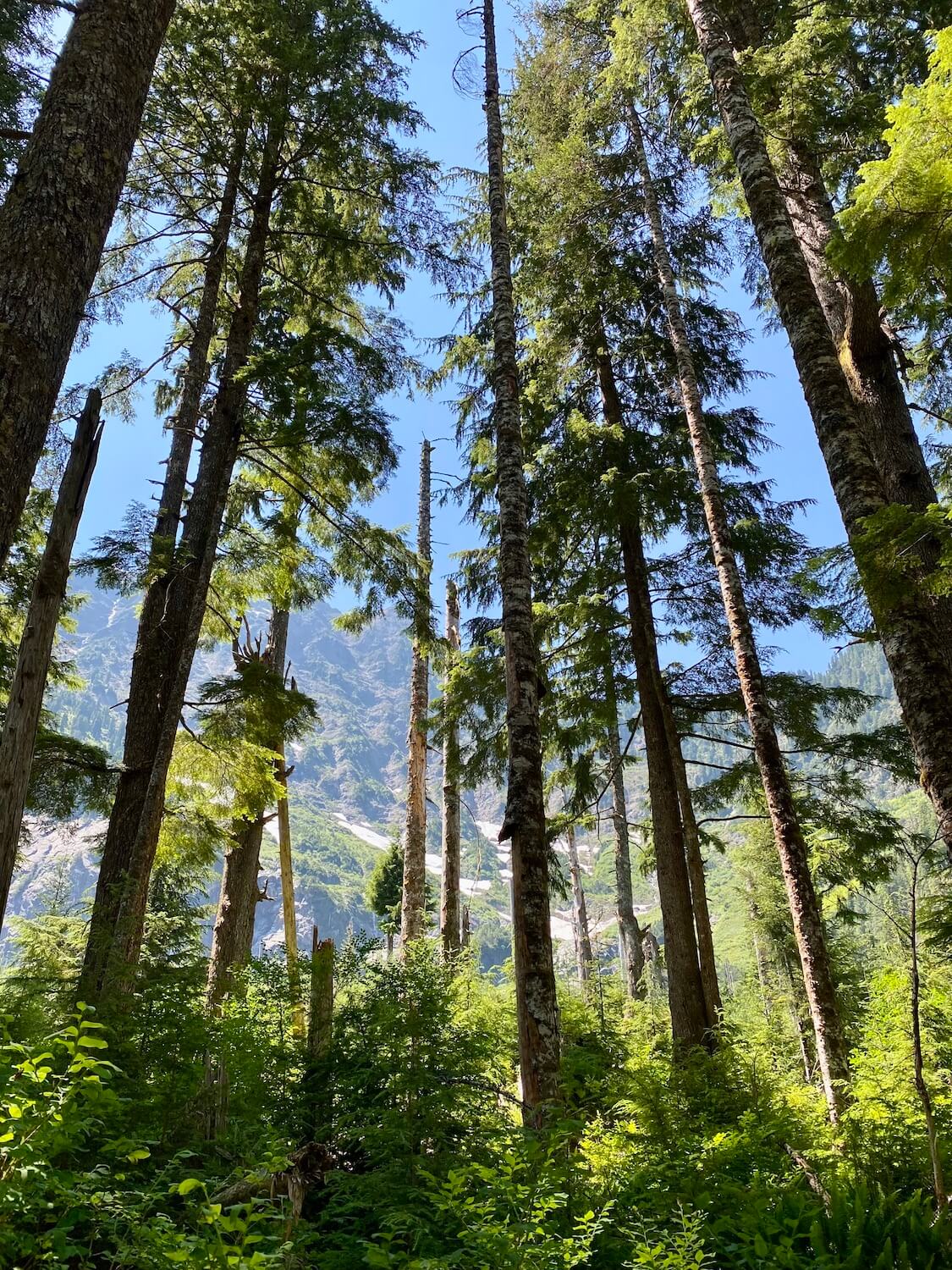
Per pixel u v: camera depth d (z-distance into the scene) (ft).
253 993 22.79
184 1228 10.16
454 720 40.81
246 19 33.73
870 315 25.66
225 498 35.17
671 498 37.22
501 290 29.25
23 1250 8.56
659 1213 13.92
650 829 43.42
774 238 21.58
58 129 15.47
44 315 14.28
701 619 40.14
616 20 33.37
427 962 20.86
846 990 39.93
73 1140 10.01
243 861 41.42
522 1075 18.71
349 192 39.93
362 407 34.73
